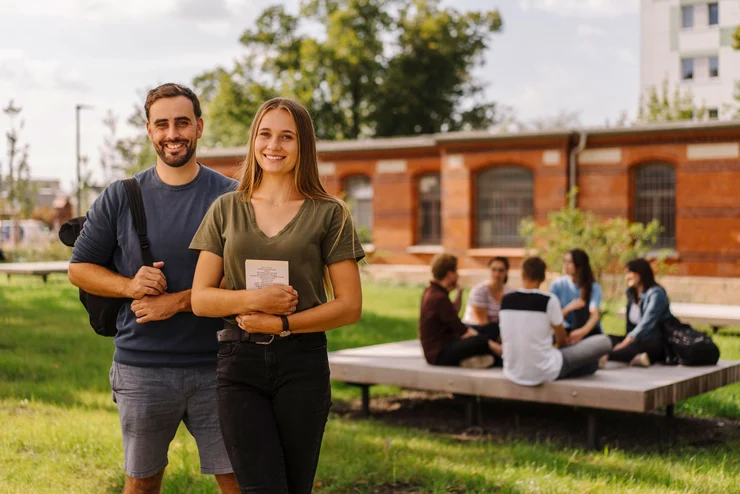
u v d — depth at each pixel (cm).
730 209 1948
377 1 4159
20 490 514
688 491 535
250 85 4234
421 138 2377
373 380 800
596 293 852
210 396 366
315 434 321
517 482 553
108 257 373
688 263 1994
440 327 792
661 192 2045
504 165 2238
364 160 2495
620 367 787
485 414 835
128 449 369
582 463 621
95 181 2977
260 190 336
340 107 4241
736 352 1123
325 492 545
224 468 369
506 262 880
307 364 319
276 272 320
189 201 369
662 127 1989
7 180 2841
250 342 318
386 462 604
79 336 1220
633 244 2031
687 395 717
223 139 4566
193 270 364
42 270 2031
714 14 4844
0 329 1277
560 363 701
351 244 331
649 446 698
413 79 4191
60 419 704
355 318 328
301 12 4219
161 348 361
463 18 4362
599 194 2097
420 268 2411
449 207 2291
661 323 816
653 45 4984
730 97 4812
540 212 2159
